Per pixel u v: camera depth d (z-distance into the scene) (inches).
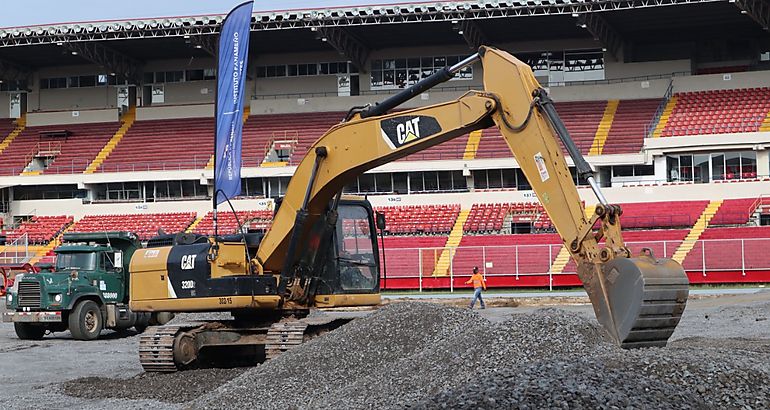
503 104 524.7
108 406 518.9
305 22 2073.1
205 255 667.4
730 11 1977.1
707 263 1563.7
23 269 1609.3
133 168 2143.2
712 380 378.9
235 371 630.5
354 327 565.3
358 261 702.5
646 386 359.3
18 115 2456.9
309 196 631.8
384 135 591.5
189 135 2267.5
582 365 381.4
